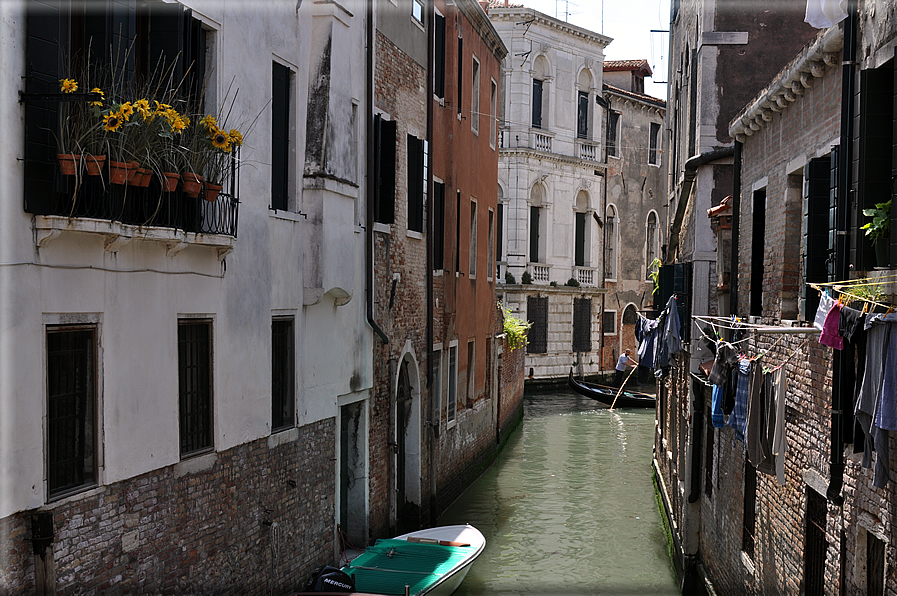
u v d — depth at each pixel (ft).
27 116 18.95
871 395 19.38
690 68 49.98
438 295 53.78
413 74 47.32
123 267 22.06
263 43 29.71
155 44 23.79
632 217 135.74
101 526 21.38
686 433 44.52
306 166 33.40
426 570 36.09
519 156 114.73
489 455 70.59
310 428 34.35
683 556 42.04
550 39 117.39
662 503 54.85
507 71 114.62
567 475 67.26
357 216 38.91
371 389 41.32
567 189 122.11
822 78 25.32
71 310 20.21
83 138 19.77
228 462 27.53
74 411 20.79
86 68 20.72
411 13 46.75
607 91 128.16
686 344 44.88
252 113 28.84
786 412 28.12
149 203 22.20
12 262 18.47
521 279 115.75
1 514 18.20
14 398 18.53
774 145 31.17
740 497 33.55
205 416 26.50
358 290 39.29
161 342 23.71
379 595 31.32
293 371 32.86
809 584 25.38
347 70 35.29
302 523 33.45
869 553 21.22
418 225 48.19
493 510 56.34
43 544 19.30
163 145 21.89
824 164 24.79
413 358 47.80
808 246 24.98
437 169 53.21
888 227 19.69
